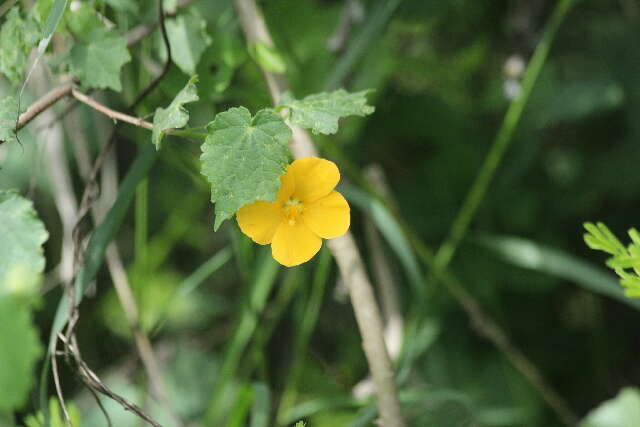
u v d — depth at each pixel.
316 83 0.84
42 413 0.64
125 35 0.66
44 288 0.95
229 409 0.99
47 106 0.61
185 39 0.66
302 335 0.75
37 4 0.63
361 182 0.73
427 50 0.94
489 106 1.00
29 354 0.57
